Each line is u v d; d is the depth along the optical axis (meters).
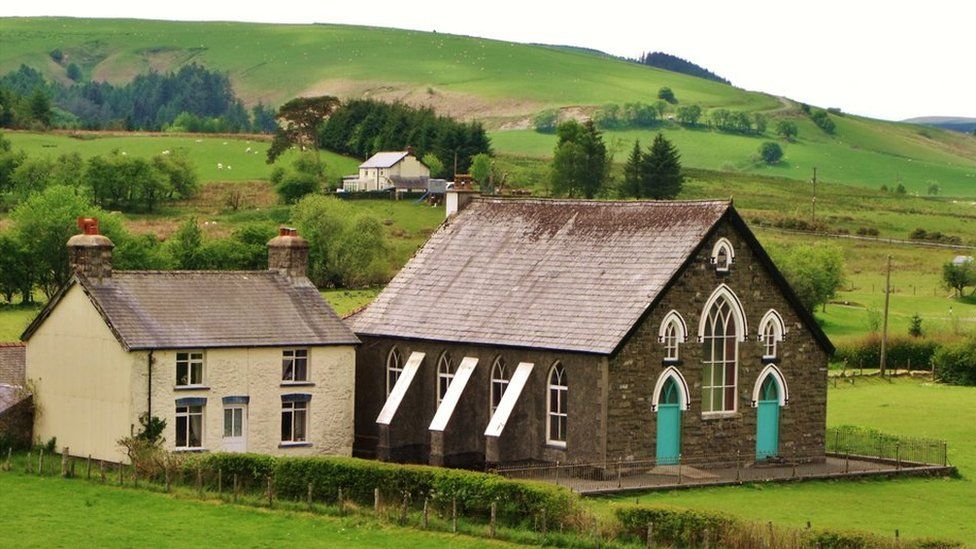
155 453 77.38
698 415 85.06
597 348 81.00
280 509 70.06
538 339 84.31
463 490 67.38
